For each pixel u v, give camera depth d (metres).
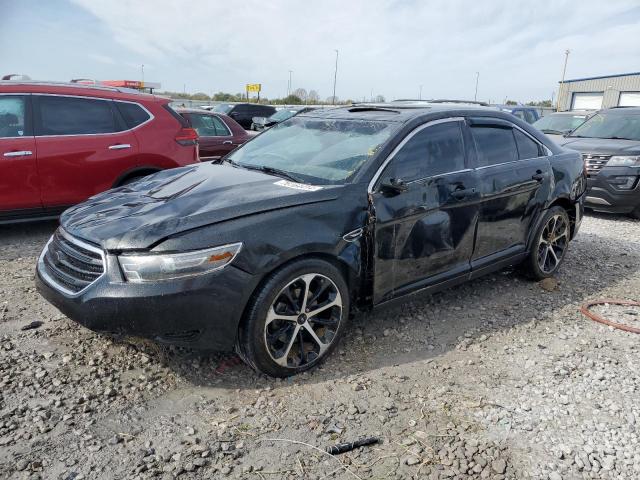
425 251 3.85
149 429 2.74
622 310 4.54
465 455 2.63
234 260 2.92
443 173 3.94
